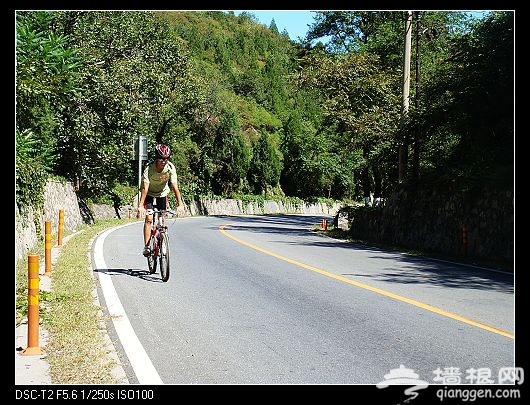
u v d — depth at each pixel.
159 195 9.84
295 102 102.12
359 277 10.68
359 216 24.33
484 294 9.12
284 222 40.75
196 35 111.69
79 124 25.52
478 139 18.64
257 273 10.87
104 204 35.88
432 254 16.02
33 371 5.08
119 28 28.23
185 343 6.09
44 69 11.05
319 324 6.95
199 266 11.66
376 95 27.30
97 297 8.23
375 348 5.99
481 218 15.88
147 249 9.92
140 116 28.58
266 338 6.32
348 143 28.72
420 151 22.72
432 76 21.28
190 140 55.91
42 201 16.61
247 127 85.00
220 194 62.34
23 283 8.73
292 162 75.06
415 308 7.92
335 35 35.41
